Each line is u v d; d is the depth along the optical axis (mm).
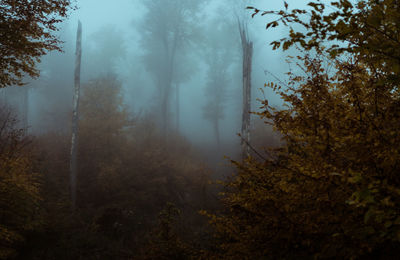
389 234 1767
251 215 2928
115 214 11883
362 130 2182
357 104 2201
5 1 5715
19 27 5977
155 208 14266
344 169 2207
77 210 12680
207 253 3381
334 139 2246
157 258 5188
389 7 1745
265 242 2693
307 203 2465
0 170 7652
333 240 2182
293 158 2582
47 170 13562
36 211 9047
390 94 2258
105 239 10297
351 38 2062
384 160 1952
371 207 1672
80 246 9609
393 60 1778
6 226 7289
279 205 2592
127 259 8930
